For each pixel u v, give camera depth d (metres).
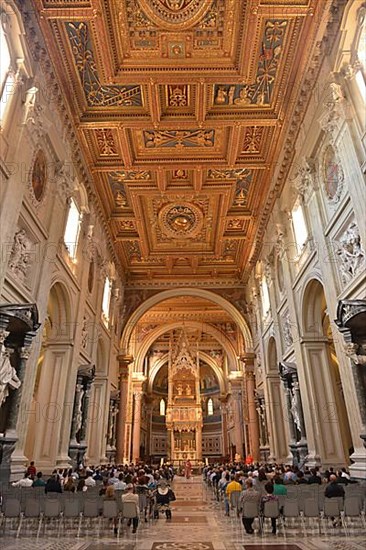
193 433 38.59
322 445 13.20
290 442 16.06
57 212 12.90
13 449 9.41
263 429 22.53
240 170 17.94
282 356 17.83
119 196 19.80
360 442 9.98
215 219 21.67
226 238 23.12
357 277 10.14
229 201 19.92
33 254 11.41
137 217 20.64
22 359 9.88
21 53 10.05
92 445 19.25
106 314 21.69
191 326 33.31
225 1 11.29
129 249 24.28
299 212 15.30
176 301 32.31
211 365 40.06
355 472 9.93
